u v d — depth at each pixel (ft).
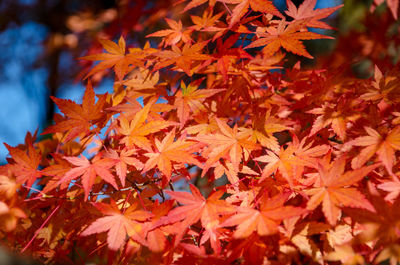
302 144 1.71
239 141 1.71
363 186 1.68
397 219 1.52
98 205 1.61
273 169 1.65
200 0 1.86
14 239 1.78
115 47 1.86
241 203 1.69
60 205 1.75
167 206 1.63
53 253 1.82
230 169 1.74
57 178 1.70
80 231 1.78
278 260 1.56
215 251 1.57
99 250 1.79
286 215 1.53
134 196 1.78
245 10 1.76
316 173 1.68
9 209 1.66
